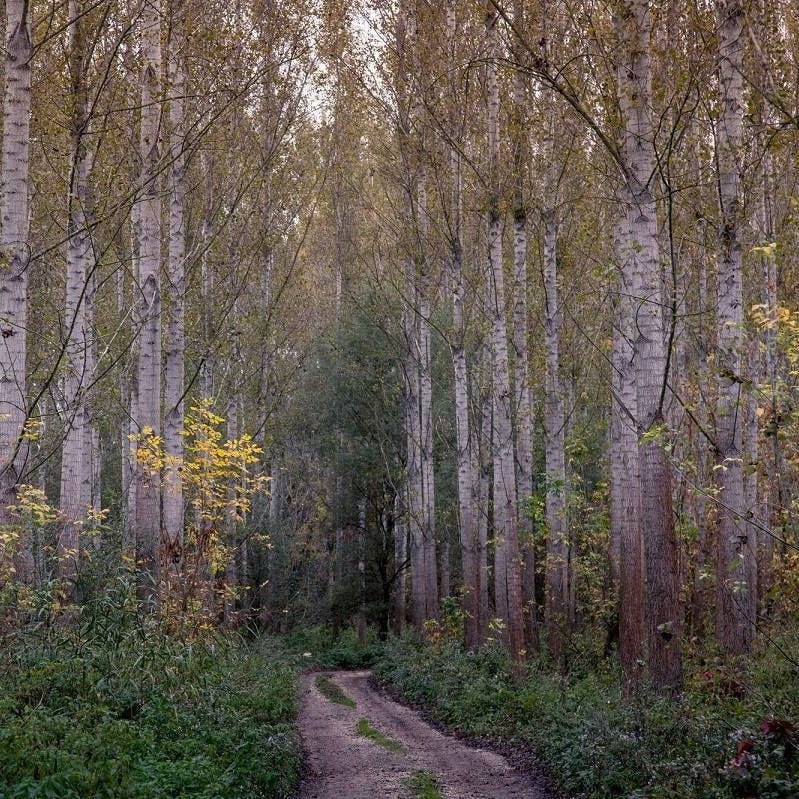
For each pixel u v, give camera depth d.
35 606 10.07
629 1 10.70
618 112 11.32
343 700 21.83
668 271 15.97
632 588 14.32
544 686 15.78
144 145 14.30
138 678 9.77
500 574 22.09
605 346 15.19
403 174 24.11
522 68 10.27
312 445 39.94
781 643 13.32
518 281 19.09
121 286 23.30
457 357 22.95
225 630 15.28
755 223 16.41
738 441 12.38
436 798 9.99
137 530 13.98
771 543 15.86
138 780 7.36
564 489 20.38
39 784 6.21
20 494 10.73
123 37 10.58
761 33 11.55
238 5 17.09
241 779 8.61
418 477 30.45
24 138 9.76
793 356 9.52
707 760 8.55
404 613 39.50
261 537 27.00
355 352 36.47
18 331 9.69
